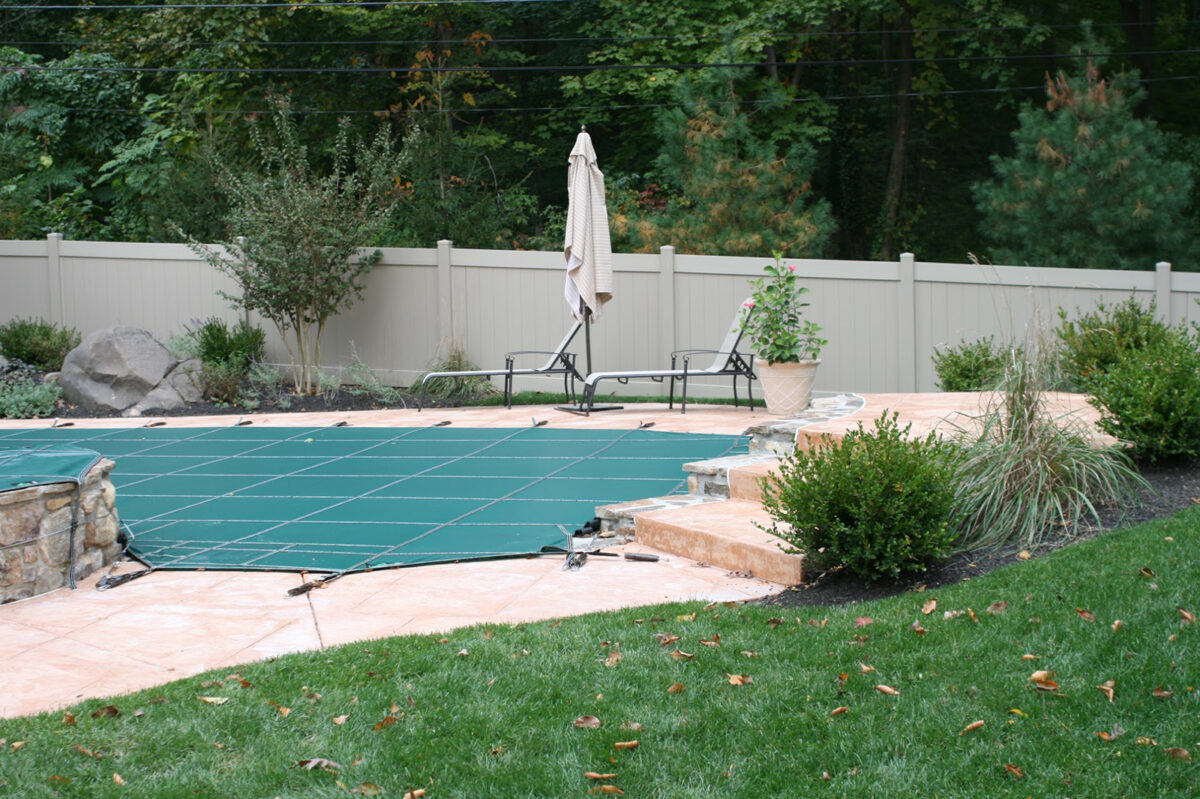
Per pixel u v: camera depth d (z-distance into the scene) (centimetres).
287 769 324
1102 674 346
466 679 385
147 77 2028
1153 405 556
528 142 2064
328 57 1964
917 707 342
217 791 312
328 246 1184
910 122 2012
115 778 319
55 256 1393
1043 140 1355
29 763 327
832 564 484
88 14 2081
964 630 394
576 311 1072
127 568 572
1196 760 295
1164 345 657
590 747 333
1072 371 812
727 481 647
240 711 364
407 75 1922
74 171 1984
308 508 689
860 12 1997
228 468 820
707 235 1427
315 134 2002
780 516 491
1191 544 437
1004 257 1391
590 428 953
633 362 1215
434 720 354
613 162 2006
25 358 1289
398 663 402
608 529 626
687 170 1527
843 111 2039
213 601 507
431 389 1199
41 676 412
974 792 294
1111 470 527
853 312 1124
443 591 510
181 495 734
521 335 1241
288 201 1185
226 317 1329
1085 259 1330
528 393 1213
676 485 711
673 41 1816
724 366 1062
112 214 2000
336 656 414
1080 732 316
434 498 706
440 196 1505
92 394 1139
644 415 1031
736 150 1516
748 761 321
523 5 1958
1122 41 1861
